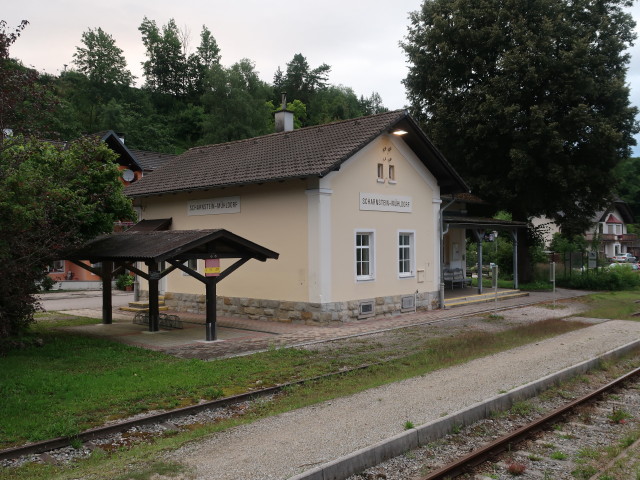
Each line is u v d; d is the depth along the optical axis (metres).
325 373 10.66
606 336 14.34
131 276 24.31
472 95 26.69
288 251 17.06
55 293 28.36
